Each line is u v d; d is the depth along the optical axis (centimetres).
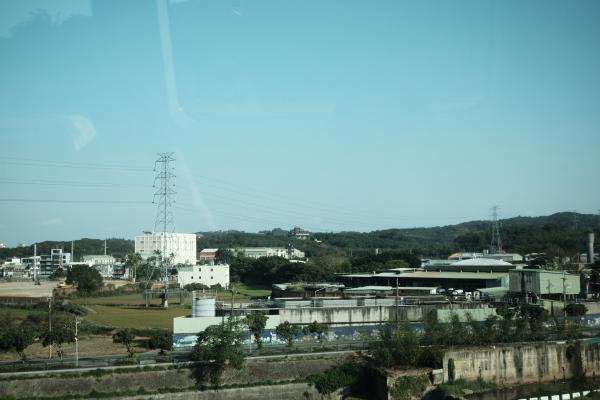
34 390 5444
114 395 5578
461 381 6431
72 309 11388
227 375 6059
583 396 5969
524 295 10150
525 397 6162
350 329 7631
